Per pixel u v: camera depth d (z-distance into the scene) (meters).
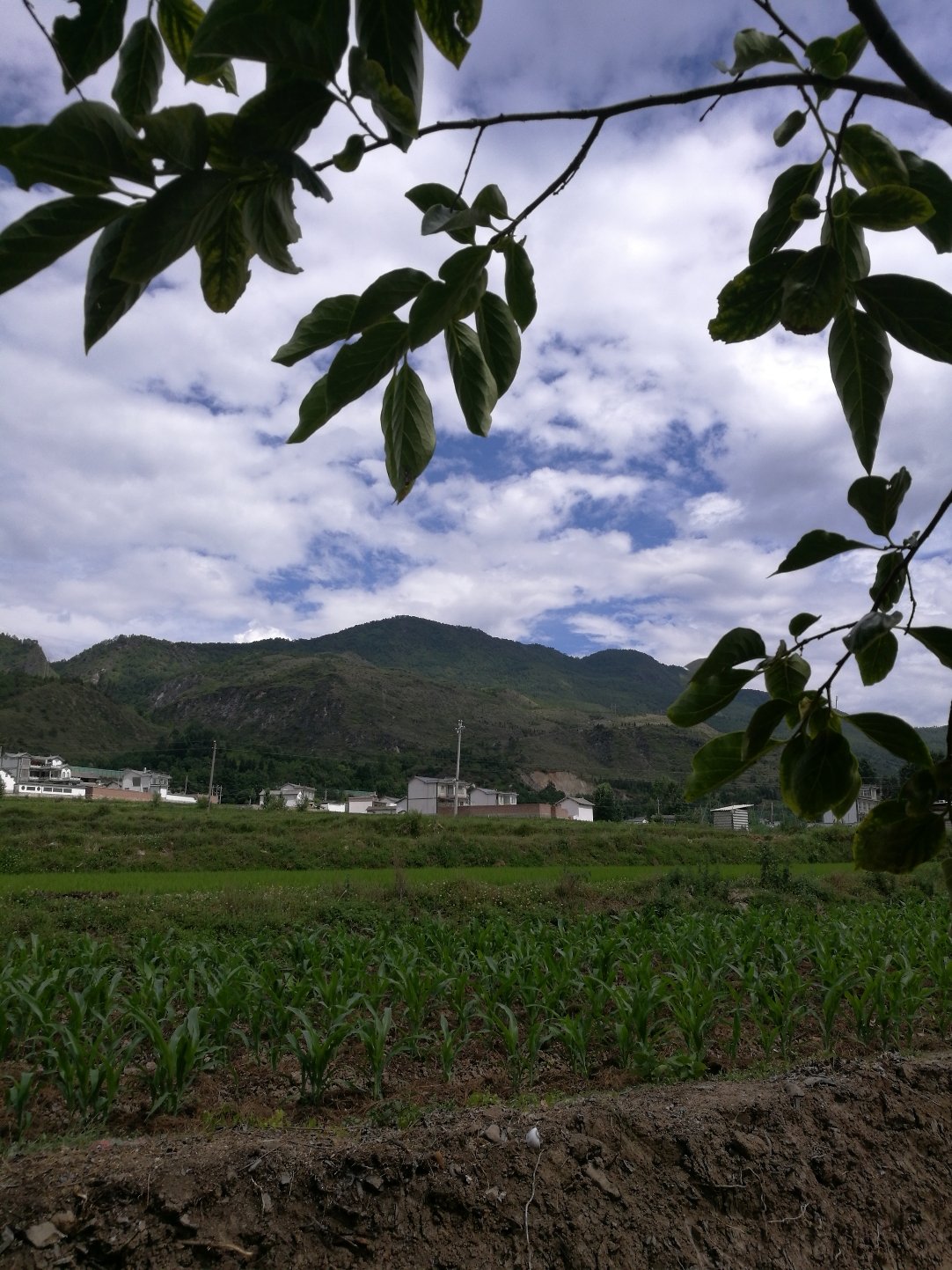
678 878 20.88
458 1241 4.53
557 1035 8.06
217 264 0.97
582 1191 4.92
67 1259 4.06
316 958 9.84
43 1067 7.18
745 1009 9.13
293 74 0.76
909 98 1.05
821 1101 6.13
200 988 9.61
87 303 0.73
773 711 1.24
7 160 0.67
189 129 0.69
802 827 42.06
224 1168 4.62
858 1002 8.41
